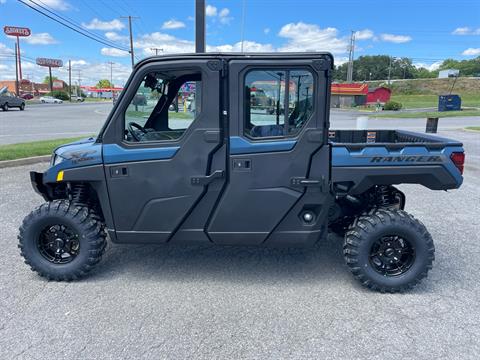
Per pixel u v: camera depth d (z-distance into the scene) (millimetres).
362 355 2812
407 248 3688
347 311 3377
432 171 3594
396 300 3564
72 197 3938
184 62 3418
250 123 3496
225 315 3307
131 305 3447
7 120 25266
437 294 3676
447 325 3172
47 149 10828
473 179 8648
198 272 4102
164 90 3883
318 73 3361
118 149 3586
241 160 3508
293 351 2850
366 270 3637
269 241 3684
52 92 78875
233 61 3375
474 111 38906
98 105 54594
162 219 3666
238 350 2857
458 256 4531
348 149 3547
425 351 2854
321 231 3719
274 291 3719
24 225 3781
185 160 3529
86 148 3674
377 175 3578
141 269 4164
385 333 3066
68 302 3490
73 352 2824
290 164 3510
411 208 6438
